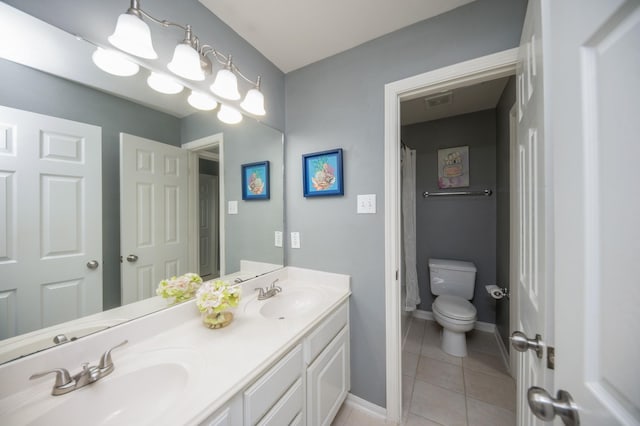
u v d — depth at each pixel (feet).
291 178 5.67
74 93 2.61
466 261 8.20
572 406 1.38
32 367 2.17
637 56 1.02
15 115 2.24
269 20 4.17
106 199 2.90
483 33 3.72
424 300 8.87
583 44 1.34
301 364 3.30
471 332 7.84
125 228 3.08
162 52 3.32
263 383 2.59
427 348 6.93
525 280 2.73
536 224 2.21
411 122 8.83
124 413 2.29
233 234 4.58
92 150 2.77
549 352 1.78
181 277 3.71
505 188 6.46
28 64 2.30
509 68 3.62
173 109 3.58
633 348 1.02
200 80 3.75
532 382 2.35
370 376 4.75
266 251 5.23
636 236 1.02
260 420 2.56
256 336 3.08
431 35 4.10
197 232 3.98
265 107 5.17
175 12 3.46
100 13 2.74
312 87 5.36
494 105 7.57
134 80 3.11
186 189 3.81
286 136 5.74
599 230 1.23
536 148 2.18
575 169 1.40
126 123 3.06
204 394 2.09
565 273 1.50
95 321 2.74
